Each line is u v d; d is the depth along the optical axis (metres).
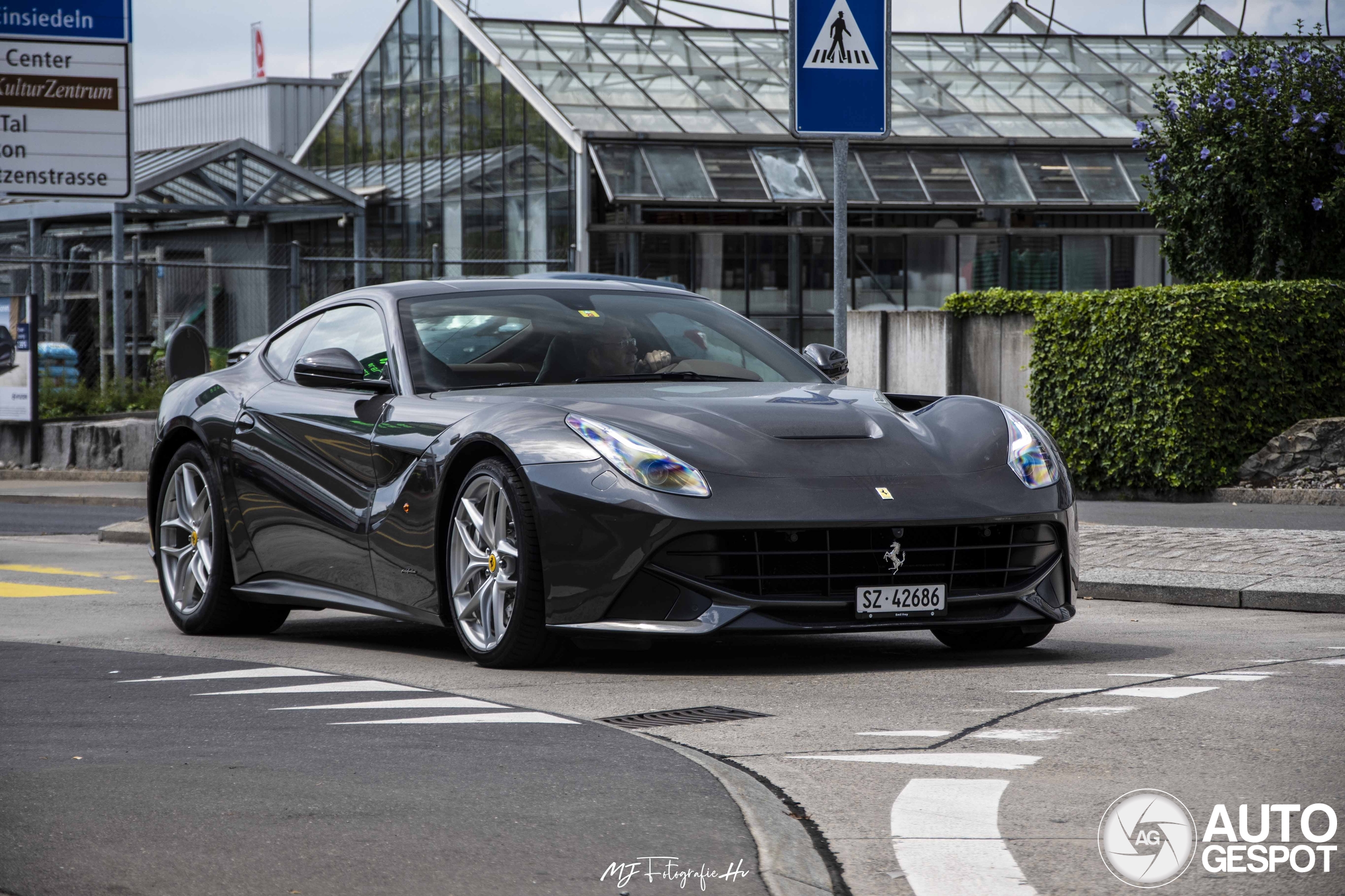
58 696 13.15
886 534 13.54
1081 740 10.80
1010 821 8.79
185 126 129.38
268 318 88.88
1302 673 13.51
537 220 78.25
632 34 83.25
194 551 18.27
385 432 15.59
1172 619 18.67
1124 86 84.12
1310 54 39.38
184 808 9.13
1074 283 76.81
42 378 60.69
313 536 16.48
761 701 12.56
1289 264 38.38
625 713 12.15
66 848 8.33
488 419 14.55
